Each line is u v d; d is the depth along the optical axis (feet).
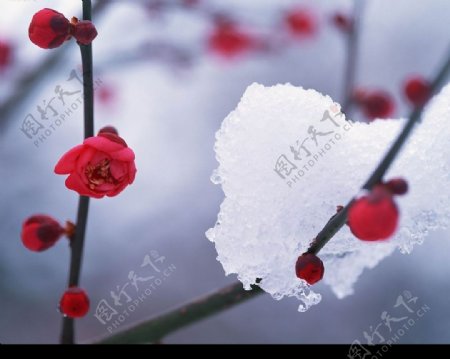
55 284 11.81
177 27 11.43
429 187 4.28
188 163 12.90
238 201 4.14
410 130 3.39
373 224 3.05
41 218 4.79
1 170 11.98
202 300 5.03
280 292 4.17
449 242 11.41
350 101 7.20
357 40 7.54
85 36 4.28
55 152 12.30
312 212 4.18
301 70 13.69
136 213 12.36
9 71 9.96
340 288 5.10
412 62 13.47
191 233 12.32
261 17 11.12
